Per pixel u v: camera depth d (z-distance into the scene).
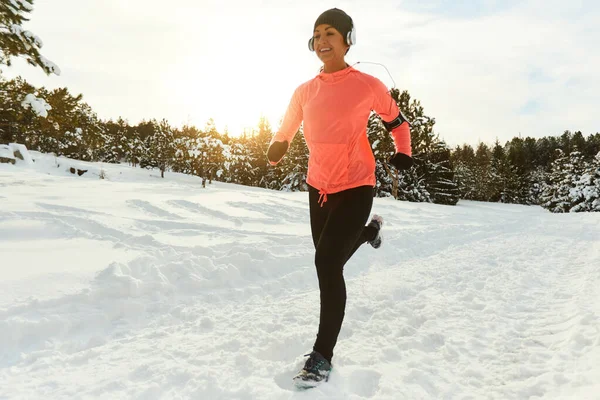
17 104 9.49
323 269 1.86
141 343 2.17
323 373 1.75
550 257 4.94
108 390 1.66
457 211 15.37
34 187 8.71
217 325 2.47
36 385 1.69
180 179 28.95
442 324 2.54
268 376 1.83
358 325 2.51
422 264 4.48
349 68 2.03
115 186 11.13
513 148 58.91
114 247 3.87
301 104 2.17
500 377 1.84
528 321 2.58
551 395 1.62
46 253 3.47
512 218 12.77
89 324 2.42
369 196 2.03
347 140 1.97
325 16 1.99
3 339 2.10
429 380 1.82
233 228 5.53
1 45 8.55
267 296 3.13
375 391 1.75
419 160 31.36
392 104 2.07
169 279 3.20
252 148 48.19
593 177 30.80
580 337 2.13
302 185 33.91
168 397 1.62
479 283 3.56
